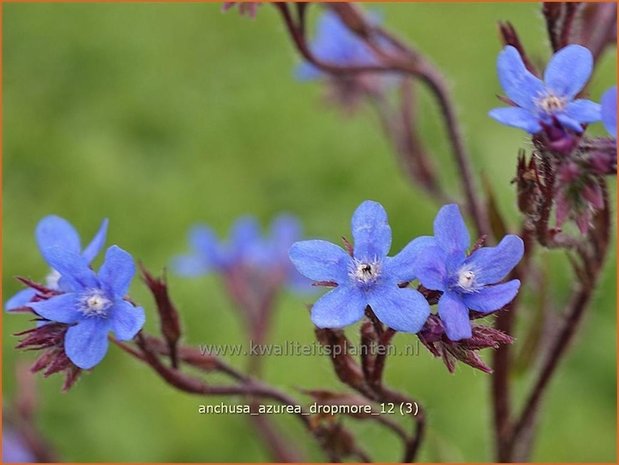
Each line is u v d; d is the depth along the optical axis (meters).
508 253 0.15
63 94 0.53
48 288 0.18
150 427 0.38
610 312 0.39
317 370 0.37
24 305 0.17
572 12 0.19
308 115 0.49
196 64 0.54
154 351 0.19
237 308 0.30
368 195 0.45
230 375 0.20
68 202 0.47
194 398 0.38
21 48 0.55
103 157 0.48
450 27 0.53
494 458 0.21
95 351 0.16
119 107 0.52
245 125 0.50
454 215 0.15
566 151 0.16
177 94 0.52
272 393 0.20
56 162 0.49
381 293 0.15
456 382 0.37
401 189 0.45
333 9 0.23
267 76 0.53
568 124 0.16
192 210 0.46
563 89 0.16
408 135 0.25
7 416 0.25
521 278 0.19
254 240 0.31
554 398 0.38
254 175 0.48
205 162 0.49
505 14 0.53
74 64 0.54
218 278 0.31
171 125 0.51
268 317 0.30
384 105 0.28
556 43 0.19
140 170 0.49
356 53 0.29
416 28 0.53
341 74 0.23
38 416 0.37
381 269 0.15
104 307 0.16
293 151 0.48
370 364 0.18
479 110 0.48
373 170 0.46
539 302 0.21
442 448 0.23
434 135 0.44
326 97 0.30
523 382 0.27
